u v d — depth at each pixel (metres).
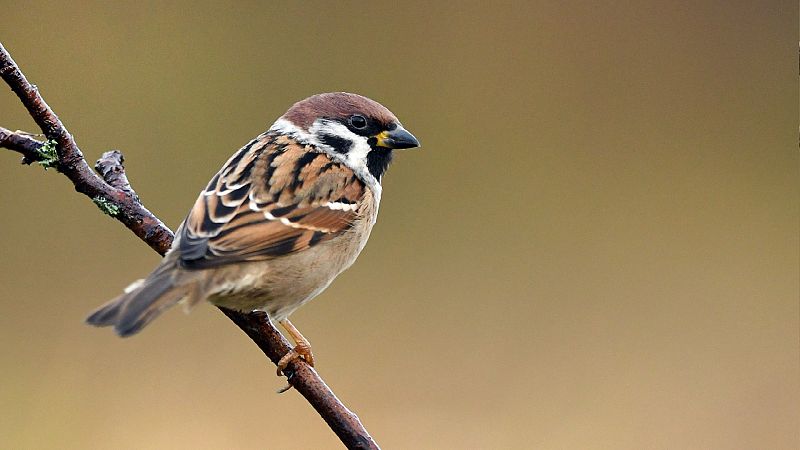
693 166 15.98
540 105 16.19
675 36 16.42
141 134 15.02
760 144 16.28
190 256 6.83
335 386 12.74
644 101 16.47
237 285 7.07
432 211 15.06
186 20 15.65
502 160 15.74
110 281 13.12
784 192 15.63
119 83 15.34
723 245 14.88
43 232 13.46
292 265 7.39
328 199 7.72
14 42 15.25
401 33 16.11
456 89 16.08
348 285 13.88
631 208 15.28
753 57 16.52
